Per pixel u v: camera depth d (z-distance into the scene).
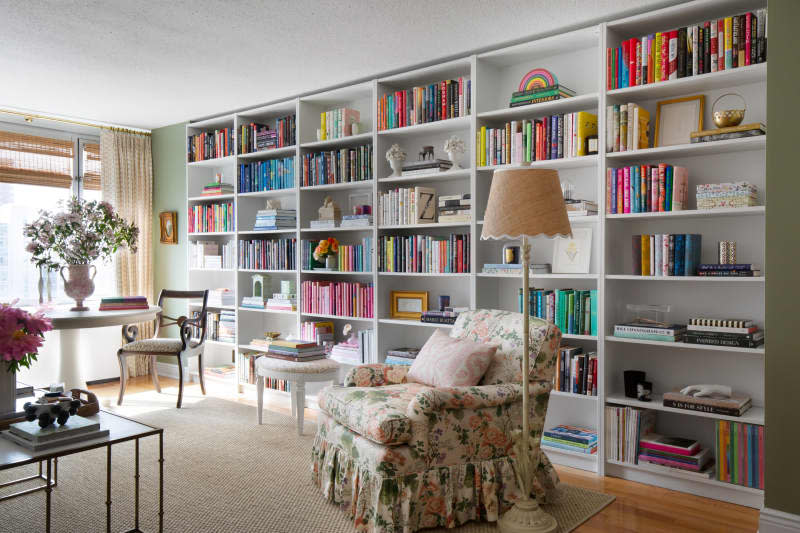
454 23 3.45
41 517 2.71
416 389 2.94
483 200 3.96
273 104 5.21
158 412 4.67
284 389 5.00
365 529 2.55
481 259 3.97
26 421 2.38
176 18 3.35
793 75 2.45
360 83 4.62
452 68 4.09
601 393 3.38
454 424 2.62
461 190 4.30
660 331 3.21
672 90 3.28
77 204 4.48
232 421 4.41
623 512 2.86
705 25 3.07
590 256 3.62
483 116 3.89
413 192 4.21
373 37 3.66
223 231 5.61
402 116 4.32
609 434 3.35
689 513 2.86
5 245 5.43
